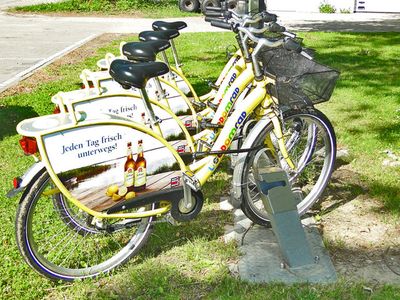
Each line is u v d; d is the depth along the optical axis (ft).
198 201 11.88
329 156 13.48
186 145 13.05
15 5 73.46
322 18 63.77
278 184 11.91
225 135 12.12
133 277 11.26
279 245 11.73
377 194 14.83
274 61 12.46
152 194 11.29
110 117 10.75
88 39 46.14
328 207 14.23
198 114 14.62
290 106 12.28
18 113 22.98
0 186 15.85
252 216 12.71
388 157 17.42
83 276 11.36
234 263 11.84
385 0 71.05
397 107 22.79
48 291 11.07
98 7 69.56
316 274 11.30
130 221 11.71
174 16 65.51
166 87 14.67
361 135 19.34
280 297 10.53
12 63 35.86
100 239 12.59
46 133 9.99
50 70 32.81
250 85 13.09
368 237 12.84
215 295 10.71
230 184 15.64
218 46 39.73
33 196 10.39
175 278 11.30
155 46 11.46
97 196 10.73
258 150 12.44
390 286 10.87
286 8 72.59
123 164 10.87
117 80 10.44
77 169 10.39
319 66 12.11
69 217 11.93
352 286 10.91
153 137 11.09
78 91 12.85
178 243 12.68
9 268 11.74
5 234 13.15
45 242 12.44
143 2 74.59
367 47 38.63
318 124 13.14
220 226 13.41
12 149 18.94
